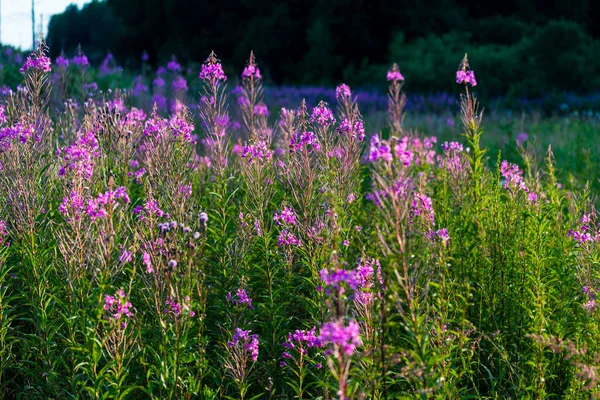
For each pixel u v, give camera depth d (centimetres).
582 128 1596
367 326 404
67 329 463
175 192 523
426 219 470
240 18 4222
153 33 4491
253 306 550
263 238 546
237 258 533
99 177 545
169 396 403
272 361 491
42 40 594
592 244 534
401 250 344
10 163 514
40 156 547
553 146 1429
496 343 511
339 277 313
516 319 528
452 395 400
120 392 405
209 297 560
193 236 416
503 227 562
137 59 4606
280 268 544
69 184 490
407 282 347
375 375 387
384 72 3334
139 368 443
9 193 483
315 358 464
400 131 411
